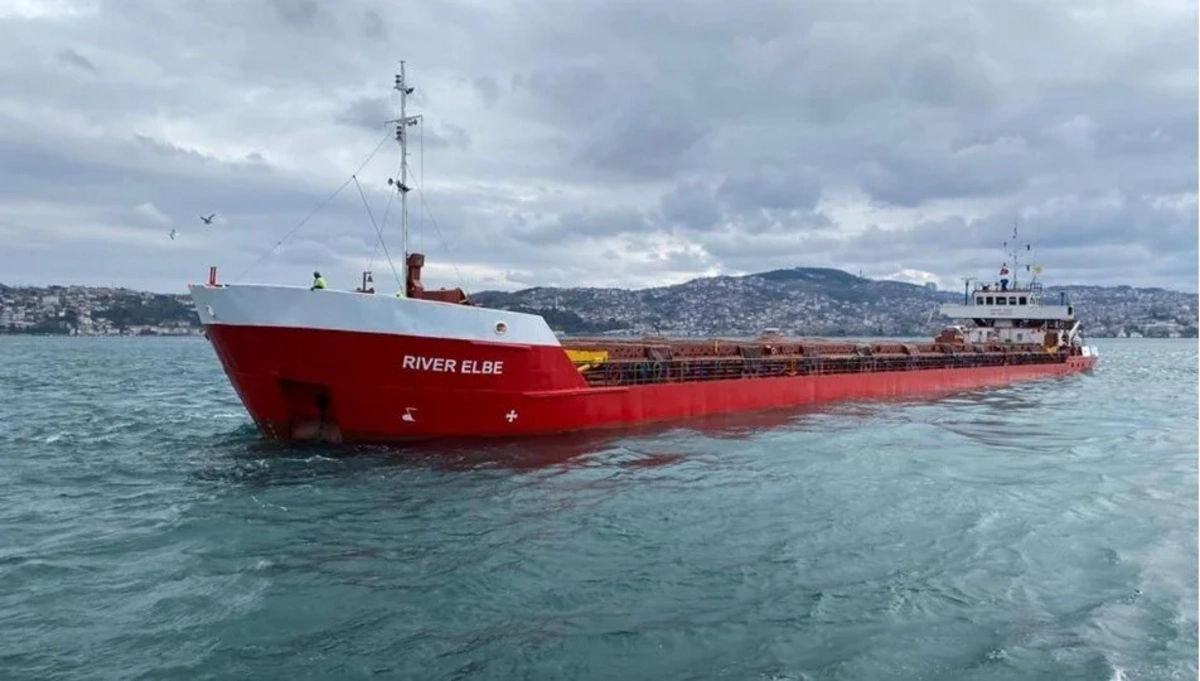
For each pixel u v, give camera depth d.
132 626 10.04
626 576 11.93
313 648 9.46
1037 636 9.84
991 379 48.50
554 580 11.74
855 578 11.90
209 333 20.84
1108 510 16.05
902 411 33.06
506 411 22.64
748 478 18.69
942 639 9.74
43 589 11.26
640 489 17.47
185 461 20.25
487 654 9.31
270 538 13.71
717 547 13.35
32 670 8.79
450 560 12.62
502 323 21.95
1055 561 12.75
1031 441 25.34
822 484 18.11
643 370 27.41
